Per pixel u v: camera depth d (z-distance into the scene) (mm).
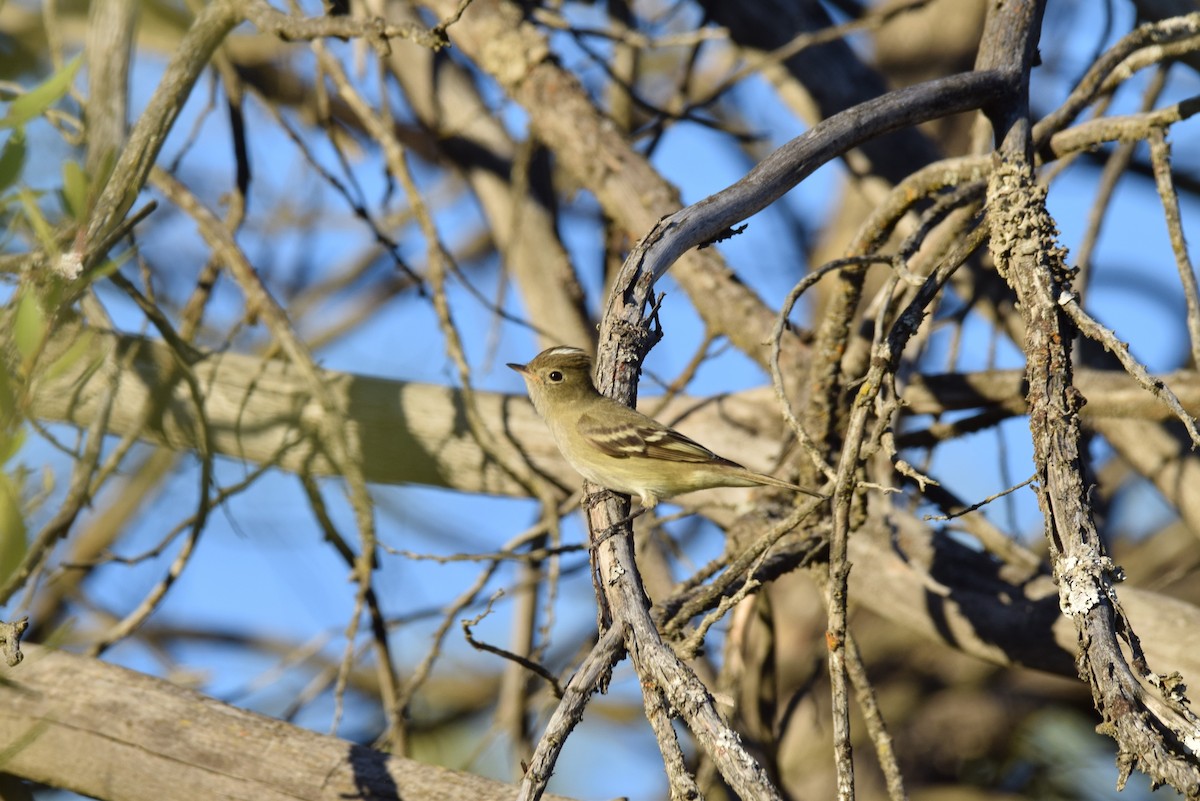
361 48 15336
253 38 16844
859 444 7383
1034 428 7043
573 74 14125
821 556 10688
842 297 10406
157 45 14148
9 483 6941
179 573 11609
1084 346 13359
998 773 15648
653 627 6746
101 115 10359
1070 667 10945
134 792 9578
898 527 11914
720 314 13188
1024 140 8984
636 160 13680
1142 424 12953
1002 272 7996
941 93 9023
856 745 16062
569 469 13188
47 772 9727
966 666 16469
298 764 9523
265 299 12125
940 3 17969
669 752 6160
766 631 12602
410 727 14250
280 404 13273
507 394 13586
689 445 10195
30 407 7281
